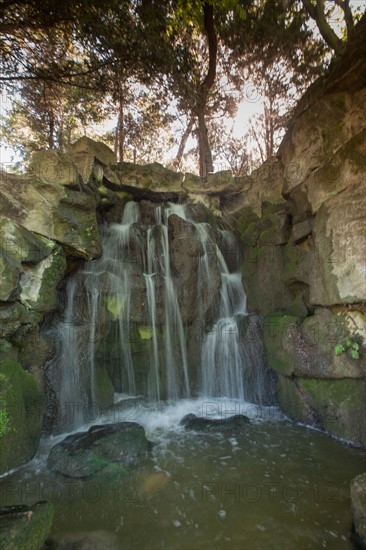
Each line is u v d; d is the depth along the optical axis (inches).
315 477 133.2
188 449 158.4
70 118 447.5
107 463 140.9
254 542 101.9
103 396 203.5
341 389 162.1
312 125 184.5
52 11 214.8
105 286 221.8
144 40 237.8
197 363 236.5
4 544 87.6
